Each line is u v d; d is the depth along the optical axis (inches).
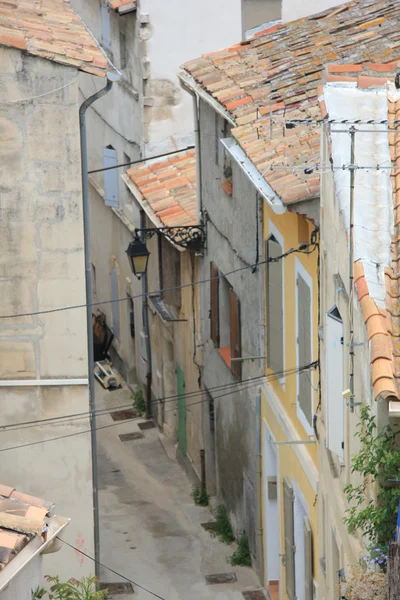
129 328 1973.4
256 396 1291.8
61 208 1071.6
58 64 1045.8
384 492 689.6
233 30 1802.4
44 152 1060.5
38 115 1053.8
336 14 1413.6
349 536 802.8
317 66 1275.8
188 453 1648.6
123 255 1984.5
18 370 1101.1
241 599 1279.5
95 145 2149.4
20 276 1082.7
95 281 2229.3
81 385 1109.1
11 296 1085.8
